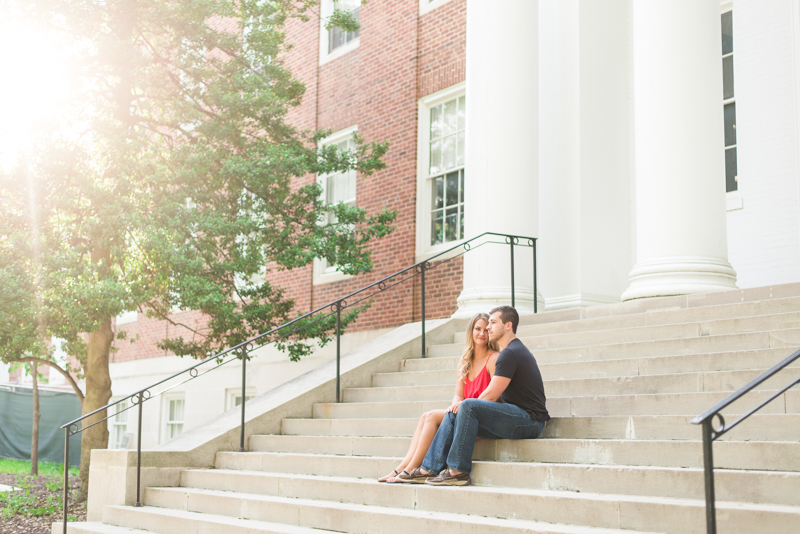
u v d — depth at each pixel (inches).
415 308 519.8
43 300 381.1
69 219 427.8
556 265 430.6
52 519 373.1
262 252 475.2
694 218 318.3
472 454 222.2
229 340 459.2
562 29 446.0
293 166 436.8
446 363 324.8
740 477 167.8
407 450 252.7
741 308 269.6
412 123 538.9
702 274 313.6
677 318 286.7
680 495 176.7
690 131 321.4
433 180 530.9
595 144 433.4
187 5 423.2
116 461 299.7
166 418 714.8
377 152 488.4
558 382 258.7
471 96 421.1
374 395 317.4
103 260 416.5
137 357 766.5
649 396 223.3
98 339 448.8
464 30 511.8
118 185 408.2
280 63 477.7
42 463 746.2
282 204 456.4
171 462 301.0
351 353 377.7
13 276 371.2
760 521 150.1
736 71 395.2
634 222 438.9
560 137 438.3
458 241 503.2
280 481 259.3
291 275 615.8
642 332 281.6
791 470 172.1
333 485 239.8
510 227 398.3
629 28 457.4
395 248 538.0
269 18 477.7
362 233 472.4
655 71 328.8
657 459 193.6
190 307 419.5
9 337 381.7
